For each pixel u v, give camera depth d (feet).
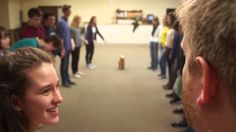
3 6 31.04
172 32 15.58
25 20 36.29
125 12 37.83
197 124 1.23
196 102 1.19
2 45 9.55
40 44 10.30
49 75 2.50
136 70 22.27
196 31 1.14
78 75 19.76
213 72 1.09
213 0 1.07
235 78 1.02
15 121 2.44
